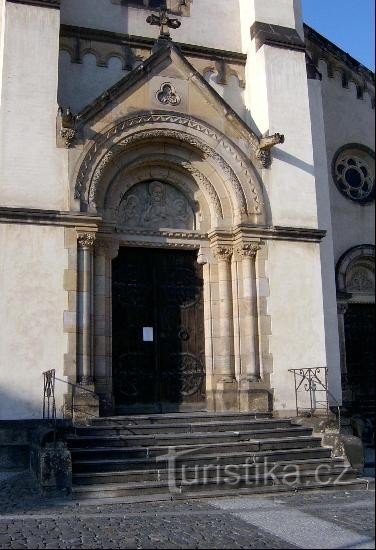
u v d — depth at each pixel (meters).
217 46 17.70
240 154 15.79
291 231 15.78
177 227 15.95
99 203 14.70
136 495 10.62
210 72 17.22
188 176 16.00
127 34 16.66
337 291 19.14
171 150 15.65
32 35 14.59
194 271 16.09
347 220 20.05
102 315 14.47
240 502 10.37
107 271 14.83
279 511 9.63
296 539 7.98
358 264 20.00
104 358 14.28
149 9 17.22
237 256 15.58
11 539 7.98
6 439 12.83
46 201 13.98
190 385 15.57
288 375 15.20
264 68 16.53
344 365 18.84
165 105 15.41
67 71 15.90
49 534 8.24
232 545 7.69
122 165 15.19
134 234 15.40
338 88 20.81
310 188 16.31
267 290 15.41
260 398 14.72
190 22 17.56
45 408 13.20
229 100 17.23
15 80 14.26
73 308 13.74
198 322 15.91
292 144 16.36
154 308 15.66
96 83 16.12
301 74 16.86
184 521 9.00
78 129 14.51
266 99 16.38
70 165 14.32
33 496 10.52
